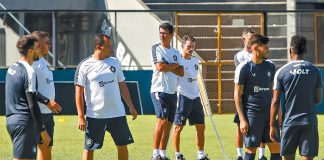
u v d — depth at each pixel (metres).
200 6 68.25
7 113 24.11
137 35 60.47
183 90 33.31
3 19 59.91
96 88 26.94
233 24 62.62
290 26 61.69
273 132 25.20
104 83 26.95
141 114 59.31
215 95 61.91
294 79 24.39
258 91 26.28
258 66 26.33
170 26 33.12
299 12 60.97
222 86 61.91
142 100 59.66
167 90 32.72
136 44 60.53
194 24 62.38
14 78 23.77
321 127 48.34
